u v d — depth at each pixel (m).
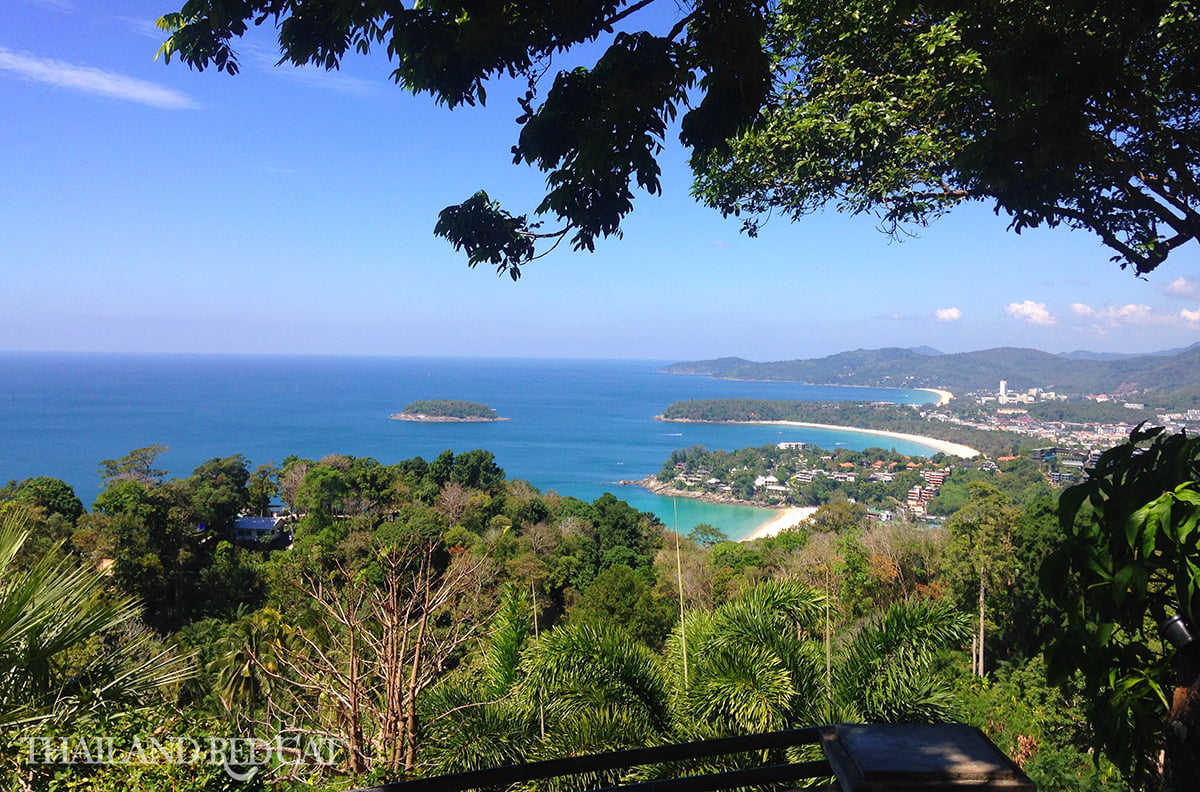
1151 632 2.56
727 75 2.71
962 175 3.21
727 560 38.69
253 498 49.66
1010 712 13.75
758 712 6.32
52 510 35.81
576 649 6.95
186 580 33.03
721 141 2.86
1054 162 2.86
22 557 5.29
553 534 44.09
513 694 7.33
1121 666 2.29
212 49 2.73
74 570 4.98
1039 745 11.93
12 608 4.54
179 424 148.00
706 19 2.62
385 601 6.66
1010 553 20.02
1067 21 3.03
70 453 101.06
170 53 2.71
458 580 7.36
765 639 7.07
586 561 41.62
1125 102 2.85
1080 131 2.75
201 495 40.62
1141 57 3.20
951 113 3.94
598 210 2.85
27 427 133.00
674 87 2.63
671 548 43.38
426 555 7.46
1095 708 2.39
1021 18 3.25
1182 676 1.97
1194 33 3.05
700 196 5.04
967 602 21.20
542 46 2.75
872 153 4.31
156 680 5.80
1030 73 2.74
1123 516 2.22
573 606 33.09
